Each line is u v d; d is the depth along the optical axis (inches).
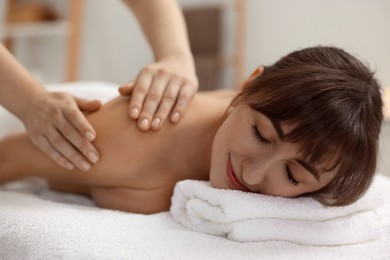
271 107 29.4
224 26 97.7
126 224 29.6
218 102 38.4
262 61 93.9
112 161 34.7
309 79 29.3
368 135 29.5
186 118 36.5
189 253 26.2
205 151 36.1
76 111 33.5
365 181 30.7
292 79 29.9
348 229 30.7
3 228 28.7
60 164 34.5
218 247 27.6
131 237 27.5
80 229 27.6
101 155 34.6
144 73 36.6
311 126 27.8
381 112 31.0
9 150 39.8
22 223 28.5
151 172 35.4
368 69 32.0
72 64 98.9
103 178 35.7
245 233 29.1
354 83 29.7
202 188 30.5
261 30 93.4
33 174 40.6
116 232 28.0
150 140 35.0
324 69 30.3
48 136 34.1
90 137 32.8
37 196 38.7
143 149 34.9
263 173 29.3
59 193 41.5
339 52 32.7
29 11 98.3
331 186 30.6
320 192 31.2
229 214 28.9
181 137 35.8
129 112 34.4
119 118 35.4
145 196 35.6
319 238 29.7
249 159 30.1
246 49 96.0
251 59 95.6
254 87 31.9
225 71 98.4
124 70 109.8
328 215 30.8
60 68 105.0
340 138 28.1
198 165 36.4
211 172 32.2
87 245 25.9
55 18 103.6
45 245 26.2
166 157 35.5
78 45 100.7
